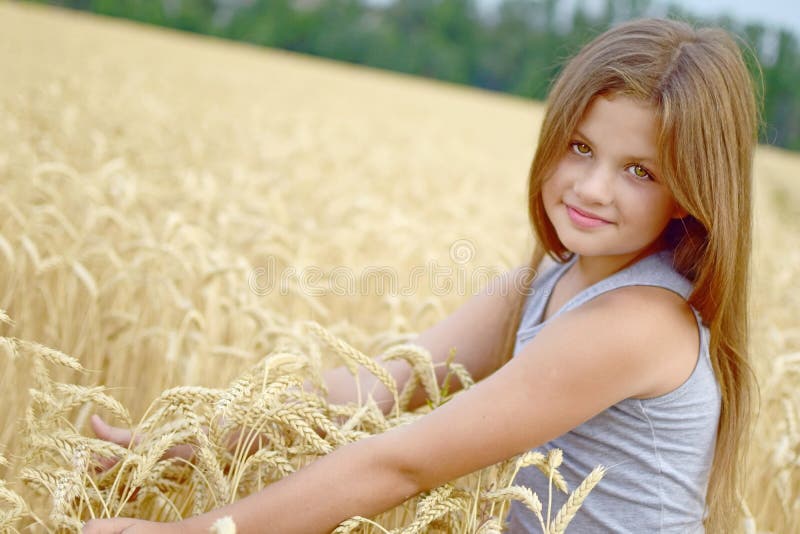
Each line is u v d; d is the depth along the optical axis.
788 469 2.04
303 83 20.44
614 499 1.59
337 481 1.39
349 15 50.59
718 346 1.62
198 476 1.54
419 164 8.85
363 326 3.36
